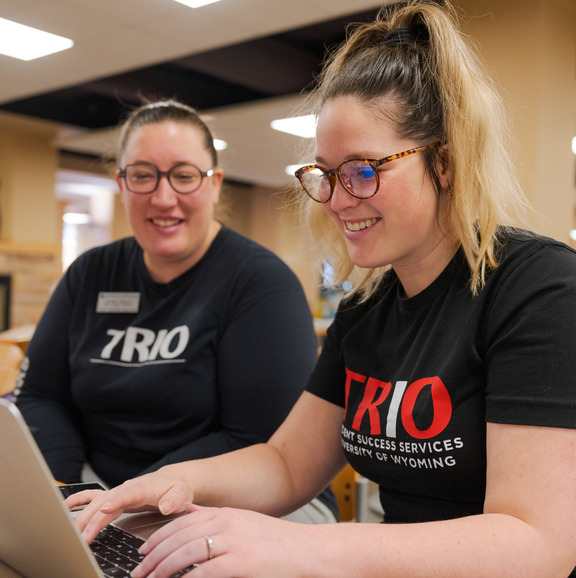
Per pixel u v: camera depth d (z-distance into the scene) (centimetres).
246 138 760
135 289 162
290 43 509
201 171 154
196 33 468
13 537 70
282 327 148
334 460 109
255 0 410
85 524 84
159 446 148
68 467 151
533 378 74
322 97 94
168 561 66
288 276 157
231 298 152
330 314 524
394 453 89
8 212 786
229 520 70
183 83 604
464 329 85
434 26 89
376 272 108
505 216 91
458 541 67
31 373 168
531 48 322
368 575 65
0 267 769
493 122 88
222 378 149
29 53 514
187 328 150
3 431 58
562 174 347
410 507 90
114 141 187
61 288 174
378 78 86
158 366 149
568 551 67
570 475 68
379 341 100
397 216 86
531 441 71
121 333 158
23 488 61
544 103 326
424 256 92
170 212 151
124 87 622
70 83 596
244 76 567
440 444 83
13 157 782
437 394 84
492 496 73
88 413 156
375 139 84
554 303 76
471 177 86
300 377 146
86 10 429
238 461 103
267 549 66
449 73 86
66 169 887
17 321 784
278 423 143
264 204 1170
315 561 65
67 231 1301
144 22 448
